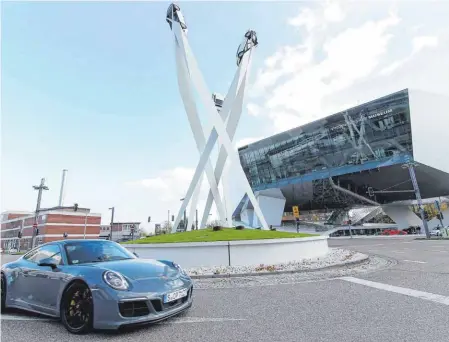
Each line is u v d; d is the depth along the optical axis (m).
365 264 9.78
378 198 63.47
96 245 4.94
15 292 4.69
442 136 45.56
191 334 3.50
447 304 4.49
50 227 55.00
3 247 72.50
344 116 47.66
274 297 5.47
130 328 3.73
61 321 4.17
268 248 10.02
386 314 4.09
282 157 59.19
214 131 16.59
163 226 70.38
